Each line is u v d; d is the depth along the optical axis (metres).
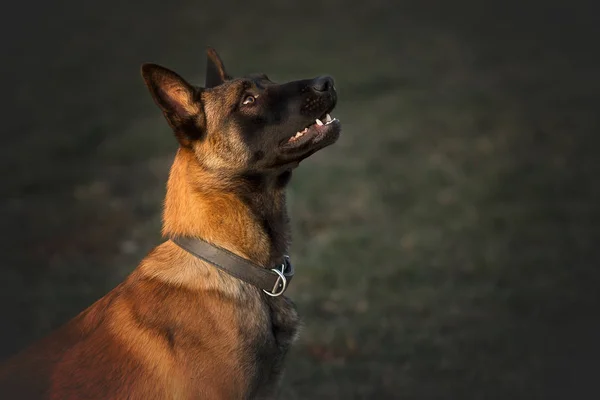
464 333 7.66
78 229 11.51
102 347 4.37
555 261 9.34
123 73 23.95
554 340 7.56
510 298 8.40
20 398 4.25
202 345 4.29
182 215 4.66
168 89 4.78
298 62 23.03
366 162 14.00
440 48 25.02
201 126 4.80
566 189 12.14
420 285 8.84
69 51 26.17
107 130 17.88
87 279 9.52
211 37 27.08
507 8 29.16
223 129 4.79
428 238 10.21
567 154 14.13
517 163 13.63
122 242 10.85
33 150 16.70
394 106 18.47
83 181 14.12
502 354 7.30
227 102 4.85
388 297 8.49
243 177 4.75
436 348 7.41
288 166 4.90
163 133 17.00
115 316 4.46
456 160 13.95
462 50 24.69
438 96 19.36
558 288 8.62
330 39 26.34
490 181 12.62
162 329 4.32
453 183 12.62
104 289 9.12
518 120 16.77
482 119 16.94
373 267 9.30
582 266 9.19
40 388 4.29
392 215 11.27
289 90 4.90
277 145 4.82
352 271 9.16
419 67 22.73
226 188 4.69
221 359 4.31
